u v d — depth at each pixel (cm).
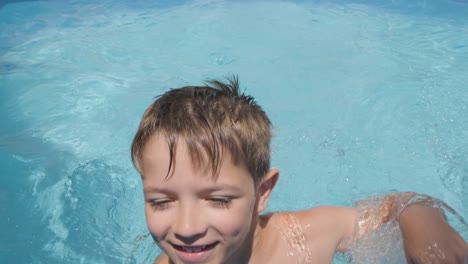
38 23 202
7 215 109
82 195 114
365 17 205
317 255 90
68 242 104
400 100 143
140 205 113
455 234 81
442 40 183
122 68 165
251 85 151
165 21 202
